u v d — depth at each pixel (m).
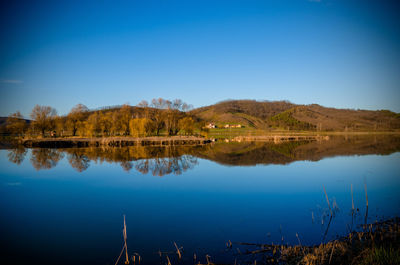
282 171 26.73
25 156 39.41
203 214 14.09
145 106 90.31
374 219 12.73
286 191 18.80
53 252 9.91
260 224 12.45
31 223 13.18
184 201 16.67
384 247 9.03
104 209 15.32
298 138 87.88
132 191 19.34
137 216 14.01
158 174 25.70
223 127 159.88
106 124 76.31
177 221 13.10
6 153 43.09
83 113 84.50
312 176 24.03
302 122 184.75
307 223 12.45
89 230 12.17
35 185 21.53
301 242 10.31
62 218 13.88
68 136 78.31
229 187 20.17
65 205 16.20
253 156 39.41
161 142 60.66
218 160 35.06
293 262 8.45
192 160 35.31
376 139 79.44
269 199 16.83
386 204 15.27
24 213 14.76
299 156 38.91
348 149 48.53
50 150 47.91
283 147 54.78
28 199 17.59
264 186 20.41
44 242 10.85
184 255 9.42
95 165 31.23
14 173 26.48
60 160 35.28
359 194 17.62
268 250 9.62
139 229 12.16
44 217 14.03
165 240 10.85
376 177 23.33
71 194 18.72
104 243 10.74
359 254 8.53
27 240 11.12
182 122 82.56
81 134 77.06
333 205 15.29
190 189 19.73
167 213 14.38
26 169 28.70
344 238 10.55
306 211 14.30
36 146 54.84
